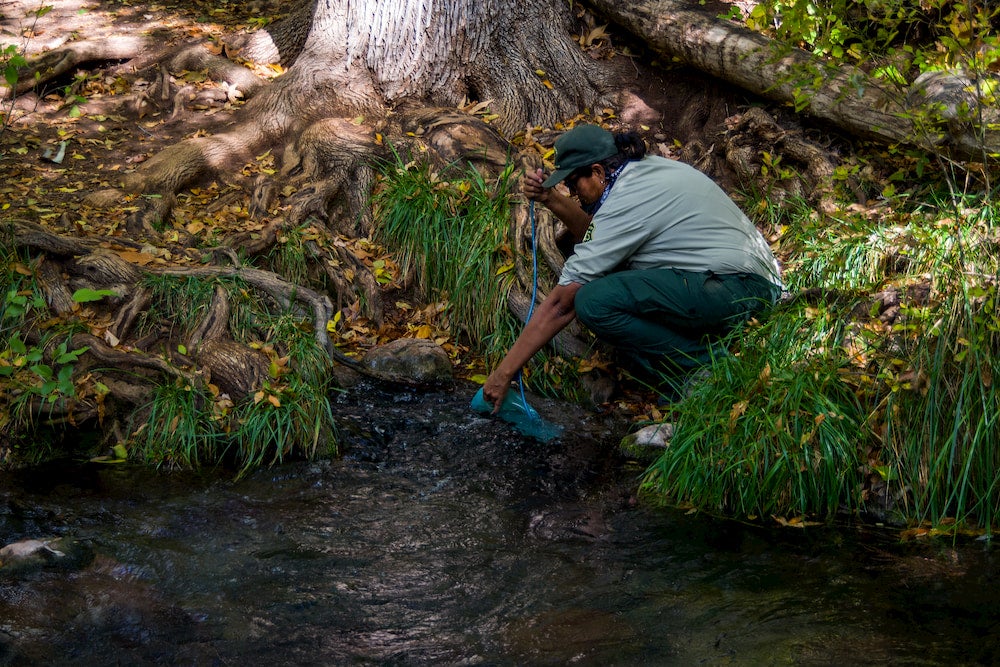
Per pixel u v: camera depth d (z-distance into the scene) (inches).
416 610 137.8
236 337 197.5
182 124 279.6
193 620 134.5
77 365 188.1
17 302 180.7
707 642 129.8
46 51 303.3
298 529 157.9
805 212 219.9
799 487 162.6
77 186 247.4
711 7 268.1
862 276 191.2
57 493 167.9
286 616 135.8
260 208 236.8
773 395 166.9
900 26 241.9
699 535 157.5
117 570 145.4
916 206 215.9
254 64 303.0
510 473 177.2
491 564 149.3
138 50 310.8
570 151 181.9
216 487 170.9
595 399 201.8
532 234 198.4
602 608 138.0
